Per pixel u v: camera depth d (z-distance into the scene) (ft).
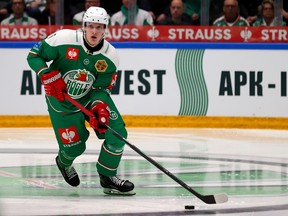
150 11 73.05
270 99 72.64
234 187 45.01
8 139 64.54
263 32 73.10
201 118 72.64
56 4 73.00
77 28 73.15
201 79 72.38
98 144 62.23
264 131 71.15
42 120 72.28
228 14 73.00
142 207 38.63
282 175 49.47
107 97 42.06
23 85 72.02
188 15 72.95
